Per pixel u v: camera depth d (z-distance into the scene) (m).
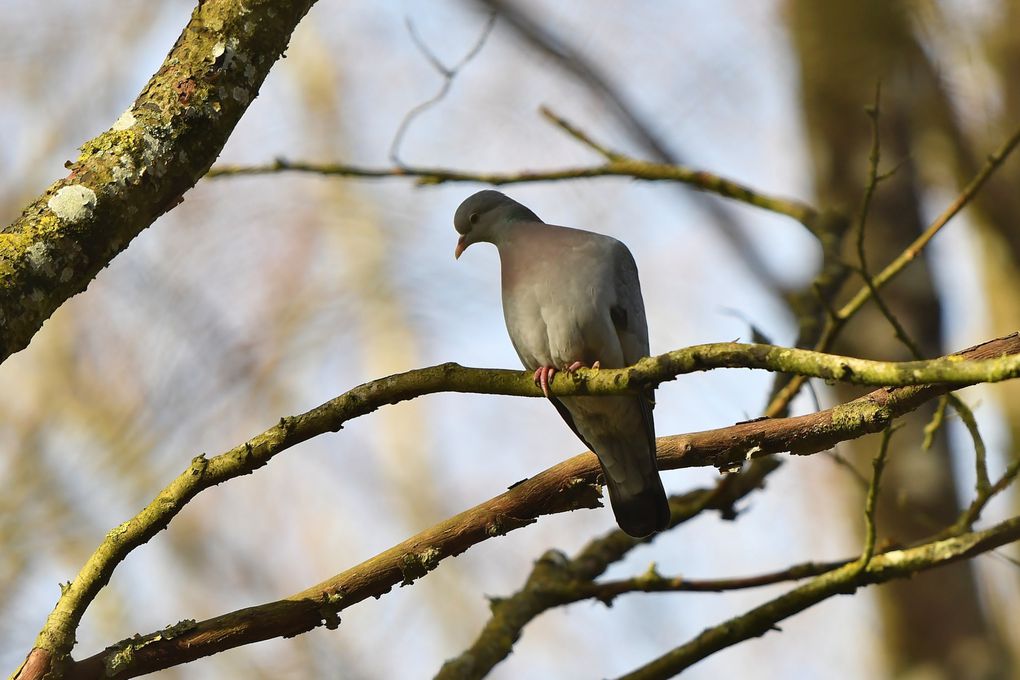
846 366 5.56
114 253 6.00
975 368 5.23
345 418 6.38
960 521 8.63
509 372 6.51
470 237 9.93
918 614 14.20
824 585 7.70
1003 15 13.59
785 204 12.91
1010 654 16.23
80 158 6.02
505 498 7.00
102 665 6.18
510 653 9.01
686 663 7.75
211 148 6.16
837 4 14.43
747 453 6.96
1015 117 13.47
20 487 16.81
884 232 14.13
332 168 12.09
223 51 6.19
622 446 8.58
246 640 6.45
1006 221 14.03
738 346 5.92
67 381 17.50
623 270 9.05
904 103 14.27
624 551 9.77
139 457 17.28
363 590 6.68
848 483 16.70
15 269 5.73
